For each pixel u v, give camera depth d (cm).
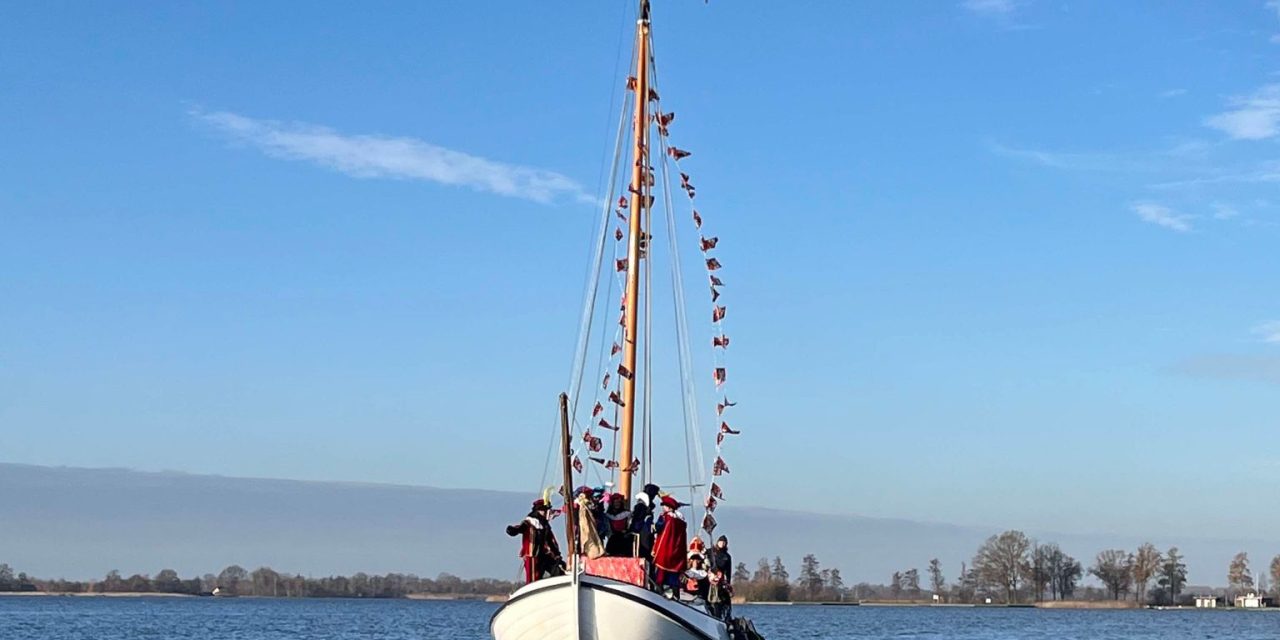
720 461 3897
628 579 2997
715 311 3994
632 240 3769
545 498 3158
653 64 3925
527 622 3005
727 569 3491
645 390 3809
